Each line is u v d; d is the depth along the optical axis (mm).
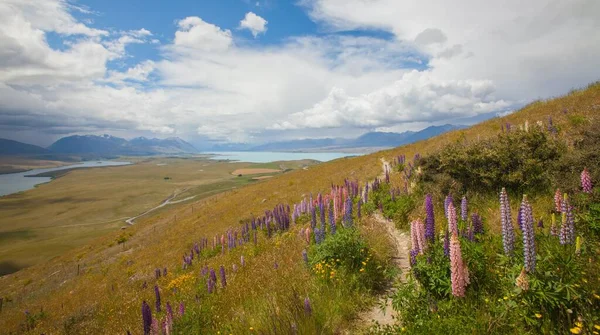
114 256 43312
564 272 3980
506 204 4645
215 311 8070
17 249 83562
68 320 15844
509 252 4586
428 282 5094
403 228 10570
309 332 5008
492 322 3900
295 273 8219
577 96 17875
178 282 15438
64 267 47250
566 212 4523
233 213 37938
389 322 5375
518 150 9531
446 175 11078
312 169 51719
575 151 8445
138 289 19828
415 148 30141
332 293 6348
